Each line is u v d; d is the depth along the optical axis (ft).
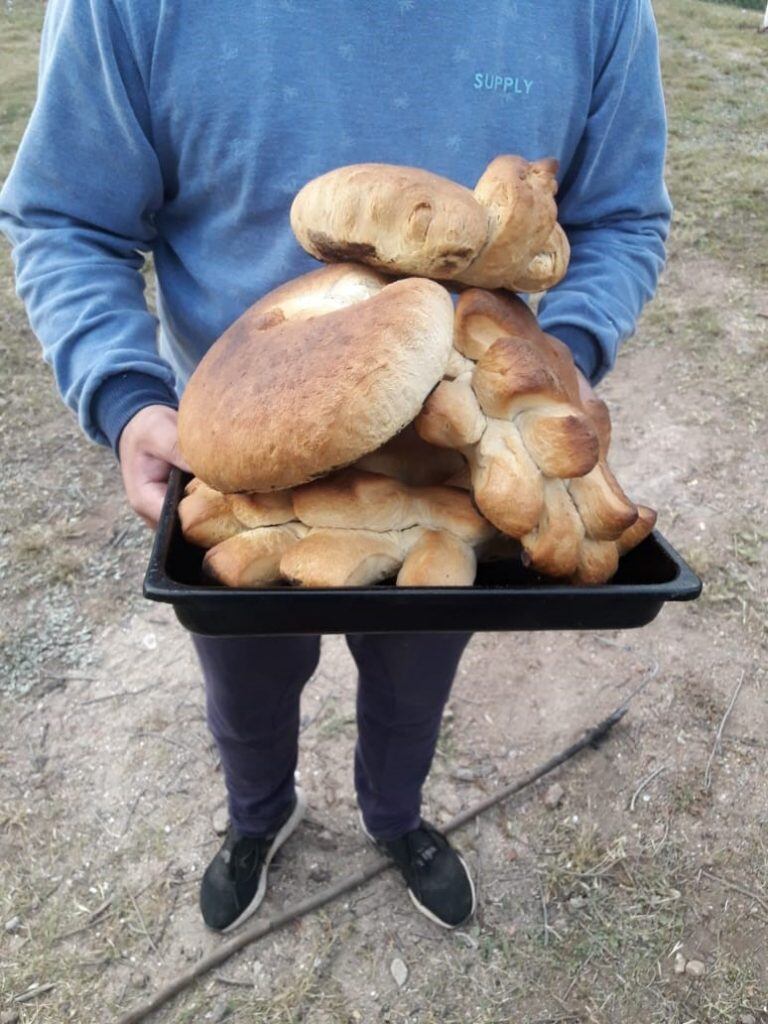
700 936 5.24
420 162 3.29
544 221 2.41
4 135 16.90
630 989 5.02
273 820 5.22
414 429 2.55
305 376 2.12
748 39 23.12
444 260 2.32
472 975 5.10
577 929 5.27
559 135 3.52
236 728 4.45
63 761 6.15
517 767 6.11
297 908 5.33
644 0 3.67
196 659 6.88
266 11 3.05
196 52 3.11
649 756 6.20
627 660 6.86
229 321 3.63
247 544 2.44
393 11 3.07
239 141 3.22
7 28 24.70
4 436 9.33
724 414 9.54
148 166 3.44
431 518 2.50
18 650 6.93
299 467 2.15
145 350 3.37
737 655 6.92
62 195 3.46
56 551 7.83
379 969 5.12
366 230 2.37
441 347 2.17
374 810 5.18
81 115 3.30
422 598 2.30
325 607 2.32
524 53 3.25
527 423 2.38
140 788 5.99
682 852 5.65
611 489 2.48
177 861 5.60
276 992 5.01
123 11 3.08
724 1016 4.90
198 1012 4.93
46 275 3.45
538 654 6.91
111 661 6.87
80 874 5.52
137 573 7.61
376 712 4.57
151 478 3.18
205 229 3.60
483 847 5.69
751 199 14.19
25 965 5.09
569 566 2.42
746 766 6.14
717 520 8.14
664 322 11.14
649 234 4.10
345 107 3.18
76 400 3.37
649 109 3.86
